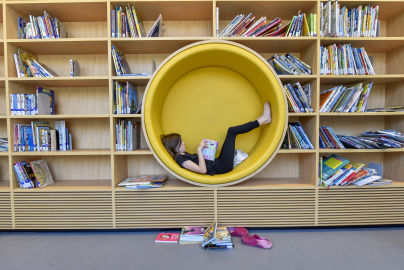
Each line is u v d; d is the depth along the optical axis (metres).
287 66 2.06
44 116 1.98
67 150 2.16
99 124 2.40
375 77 2.01
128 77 1.99
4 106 2.39
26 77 2.01
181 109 2.33
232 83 2.32
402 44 2.15
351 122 2.41
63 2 1.97
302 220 2.01
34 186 2.05
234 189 1.98
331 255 1.64
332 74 2.04
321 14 1.98
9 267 1.53
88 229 2.06
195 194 1.99
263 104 2.30
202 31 2.37
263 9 2.14
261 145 2.13
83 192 2.00
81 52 2.30
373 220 2.02
